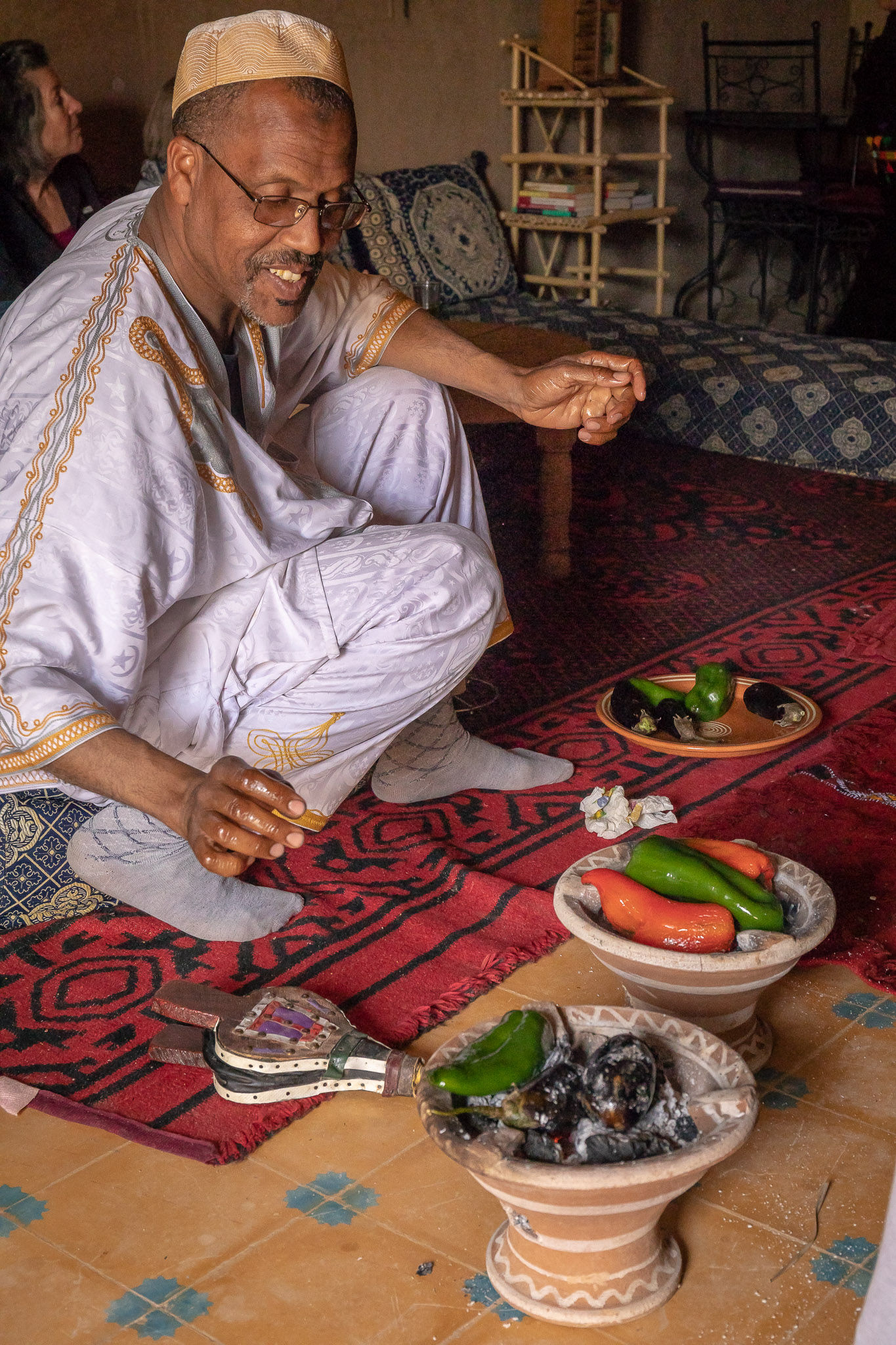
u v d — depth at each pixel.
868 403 5.01
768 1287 1.48
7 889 2.23
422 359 2.52
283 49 1.82
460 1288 1.50
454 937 2.19
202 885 2.22
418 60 6.34
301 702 2.20
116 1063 1.92
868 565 4.04
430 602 2.22
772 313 8.38
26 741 1.73
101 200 4.45
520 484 4.95
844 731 2.85
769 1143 1.70
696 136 7.99
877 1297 1.10
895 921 2.15
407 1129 1.78
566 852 2.46
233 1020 1.89
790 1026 1.95
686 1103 1.45
